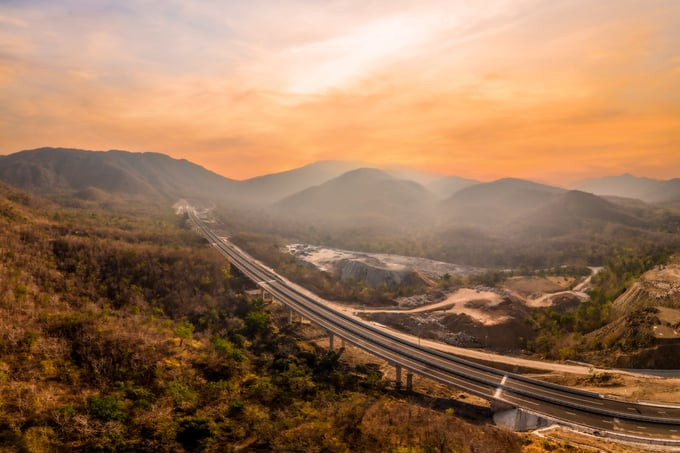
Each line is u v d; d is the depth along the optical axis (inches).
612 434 2546.8
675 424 2669.8
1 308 3024.1
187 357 2999.5
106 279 4864.7
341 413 2400.3
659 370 3659.0
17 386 2086.6
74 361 2504.9
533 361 4183.1
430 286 7539.4
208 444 1911.9
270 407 2479.1
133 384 2418.8
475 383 3336.6
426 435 2213.3
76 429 1839.3
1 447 1643.7
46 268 4471.0
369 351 3934.5
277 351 4025.6
